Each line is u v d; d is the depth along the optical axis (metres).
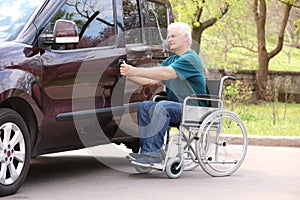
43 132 6.93
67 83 7.12
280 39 22.94
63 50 7.18
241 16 23.67
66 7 7.38
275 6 28.08
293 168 8.80
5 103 6.75
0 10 7.18
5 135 6.48
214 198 6.59
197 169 8.59
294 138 11.62
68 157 9.85
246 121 15.61
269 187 7.27
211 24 20.84
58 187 7.17
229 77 8.19
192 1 19.12
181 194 6.79
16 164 6.73
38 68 6.79
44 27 7.04
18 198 6.49
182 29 8.05
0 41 6.71
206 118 7.76
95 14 7.76
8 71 6.44
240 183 7.52
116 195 6.71
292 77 23.75
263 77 23.06
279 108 20.48
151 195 6.71
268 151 10.79
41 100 6.81
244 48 27.03
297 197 6.70
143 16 8.67
